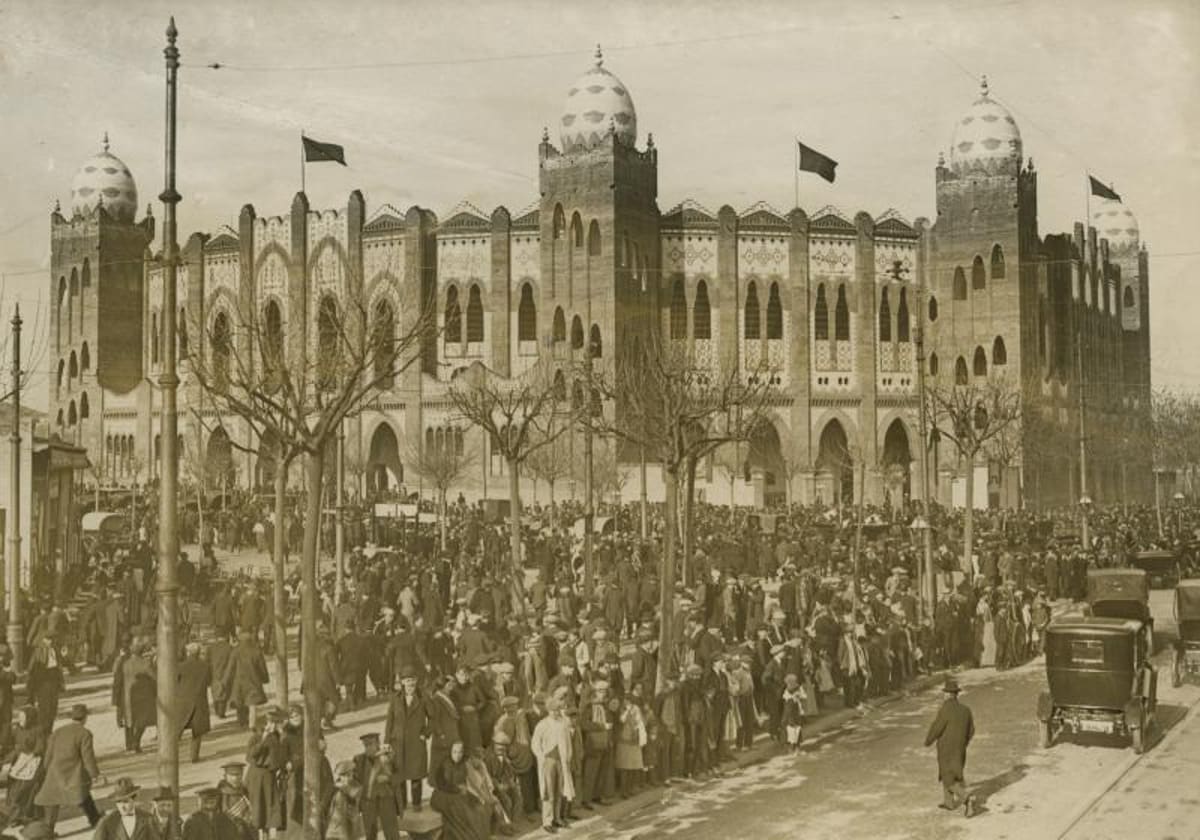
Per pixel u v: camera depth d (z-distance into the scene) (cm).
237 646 2362
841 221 8112
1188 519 6775
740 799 1917
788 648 2364
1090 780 1986
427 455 6494
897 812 1819
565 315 7500
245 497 6028
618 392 5181
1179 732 2345
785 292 7969
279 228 8006
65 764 1631
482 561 4069
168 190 1584
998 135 8025
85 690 2652
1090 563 4550
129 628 2894
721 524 5475
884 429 8056
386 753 1545
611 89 7600
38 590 3341
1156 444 8238
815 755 2219
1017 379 7769
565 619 2764
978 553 4788
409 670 1716
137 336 8138
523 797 1811
